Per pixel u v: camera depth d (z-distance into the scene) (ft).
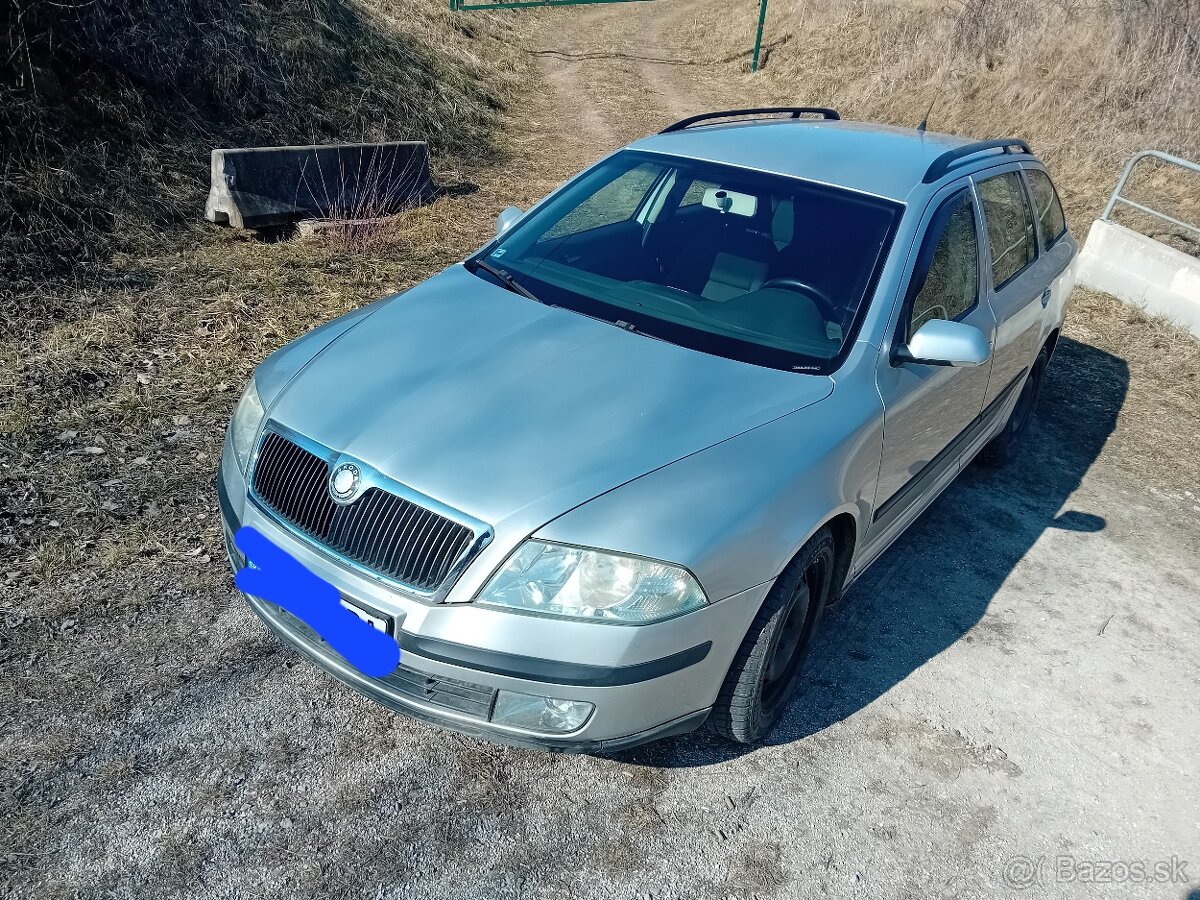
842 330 10.18
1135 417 19.39
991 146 13.82
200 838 8.06
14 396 14.49
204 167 24.82
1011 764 10.04
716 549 7.91
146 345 16.69
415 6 49.93
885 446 10.02
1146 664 11.98
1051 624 12.53
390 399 8.78
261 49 30.09
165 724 9.15
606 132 40.22
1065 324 23.88
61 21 23.52
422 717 8.13
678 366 9.46
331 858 8.04
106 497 12.46
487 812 8.67
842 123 14.03
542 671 7.63
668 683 8.02
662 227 11.55
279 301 19.03
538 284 11.00
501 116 40.11
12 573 10.88
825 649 11.48
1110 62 41.24
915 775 9.73
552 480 7.92
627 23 77.87
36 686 9.37
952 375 11.48
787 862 8.55
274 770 8.82
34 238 18.99
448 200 27.35
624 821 8.76
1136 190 33.30
